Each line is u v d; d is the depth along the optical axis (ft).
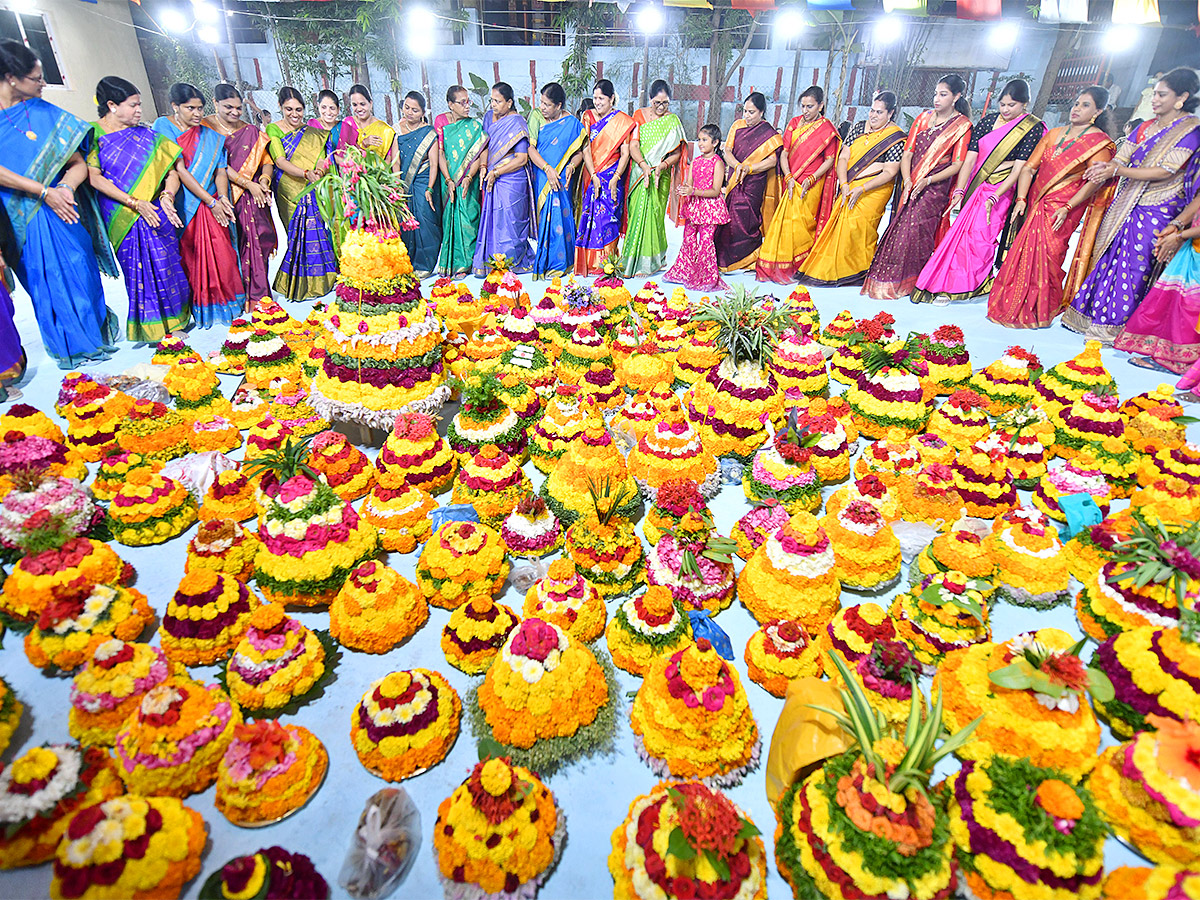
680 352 23.27
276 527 12.85
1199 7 45.91
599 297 25.68
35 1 50.21
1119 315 27.20
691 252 36.58
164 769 9.29
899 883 7.77
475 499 15.11
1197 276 23.29
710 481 16.85
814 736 9.34
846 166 34.09
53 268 22.70
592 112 37.14
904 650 10.41
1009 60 61.98
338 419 17.84
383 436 19.07
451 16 63.77
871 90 64.90
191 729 9.43
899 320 30.94
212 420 18.26
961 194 31.71
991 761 8.62
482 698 10.59
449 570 12.80
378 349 17.38
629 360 22.20
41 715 10.87
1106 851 9.11
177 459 17.39
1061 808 7.82
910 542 14.67
